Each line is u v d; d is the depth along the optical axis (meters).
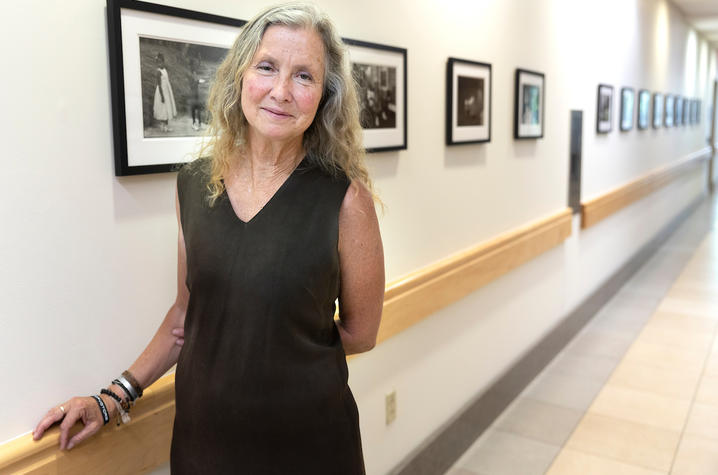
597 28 5.02
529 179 3.86
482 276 3.22
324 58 1.22
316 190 1.25
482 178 3.25
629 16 6.07
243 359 1.22
